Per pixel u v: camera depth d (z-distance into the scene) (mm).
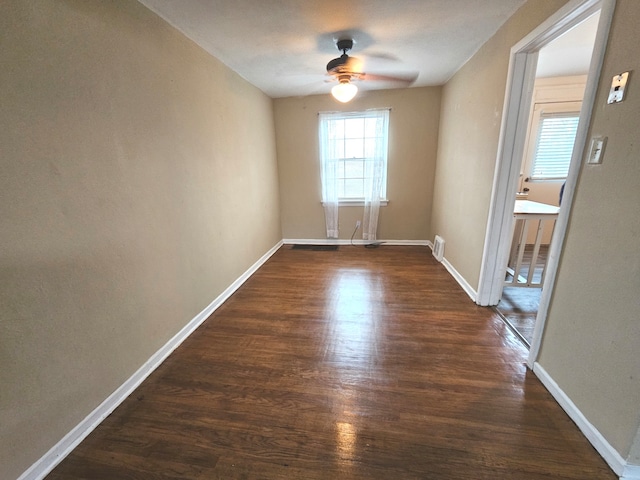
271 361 1884
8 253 1076
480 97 2484
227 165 2773
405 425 1397
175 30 1979
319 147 4137
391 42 2326
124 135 1576
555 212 2447
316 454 1272
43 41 1167
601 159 1211
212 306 2537
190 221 2203
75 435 1349
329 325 2285
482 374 1713
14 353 1108
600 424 1233
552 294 1539
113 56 1495
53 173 1220
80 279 1354
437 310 2463
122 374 1604
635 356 1069
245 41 2229
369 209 4242
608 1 1151
